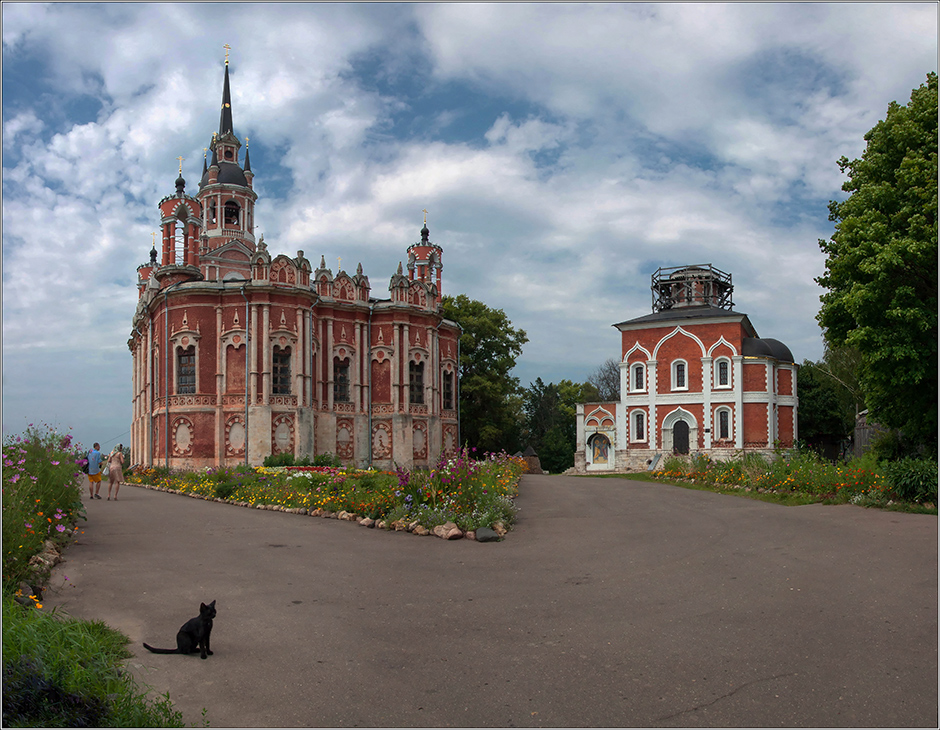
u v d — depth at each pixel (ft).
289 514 78.95
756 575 41.88
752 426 199.21
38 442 56.95
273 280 138.82
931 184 81.25
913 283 85.10
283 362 139.13
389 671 26.96
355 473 105.09
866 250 84.17
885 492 70.74
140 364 173.37
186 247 156.35
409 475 71.20
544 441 274.57
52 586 38.96
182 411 136.46
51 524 49.47
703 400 203.82
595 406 228.22
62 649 23.43
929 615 32.42
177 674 26.30
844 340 97.35
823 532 55.67
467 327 222.48
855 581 39.27
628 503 82.74
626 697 24.13
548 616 34.47
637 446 211.61
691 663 27.27
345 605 36.88
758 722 21.91
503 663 27.76
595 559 48.73
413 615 34.88
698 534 57.62
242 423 135.13
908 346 82.17
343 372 156.25
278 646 29.94
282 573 44.98
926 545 48.37
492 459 112.57
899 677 25.21
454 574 44.70
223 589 40.19
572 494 96.53
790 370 205.16
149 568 45.55
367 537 60.39
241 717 22.56
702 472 110.32
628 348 215.51
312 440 139.13
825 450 228.02
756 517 66.23
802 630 30.91
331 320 154.40
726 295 240.53
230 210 198.80
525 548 53.93
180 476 123.65
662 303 236.22
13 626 22.82
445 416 171.63
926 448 93.86
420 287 167.22
